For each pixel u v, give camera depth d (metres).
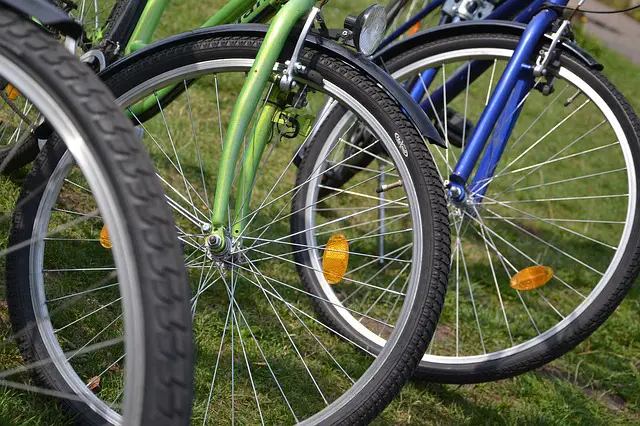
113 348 1.92
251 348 2.15
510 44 2.19
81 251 2.25
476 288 3.05
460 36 2.23
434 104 2.69
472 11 2.67
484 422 2.23
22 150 2.09
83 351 1.76
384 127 1.64
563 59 2.21
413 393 2.23
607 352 2.90
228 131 1.63
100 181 1.02
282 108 1.75
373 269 2.91
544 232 3.95
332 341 2.32
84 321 1.96
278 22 1.64
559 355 2.17
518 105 2.27
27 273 1.59
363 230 3.23
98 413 1.62
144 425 0.98
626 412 2.57
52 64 1.04
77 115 1.02
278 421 1.94
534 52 2.21
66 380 1.61
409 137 1.62
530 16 2.53
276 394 2.02
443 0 2.79
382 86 1.65
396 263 3.00
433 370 2.20
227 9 2.06
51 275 2.10
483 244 3.45
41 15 1.13
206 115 3.76
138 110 1.90
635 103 7.05
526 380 2.50
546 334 2.18
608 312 2.14
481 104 5.52
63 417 1.62
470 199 2.27
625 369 2.81
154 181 1.04
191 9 5.16
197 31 1.71
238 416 1.89
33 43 1.05
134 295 1.00
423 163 1.62
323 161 2.23
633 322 3.16
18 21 1.06
